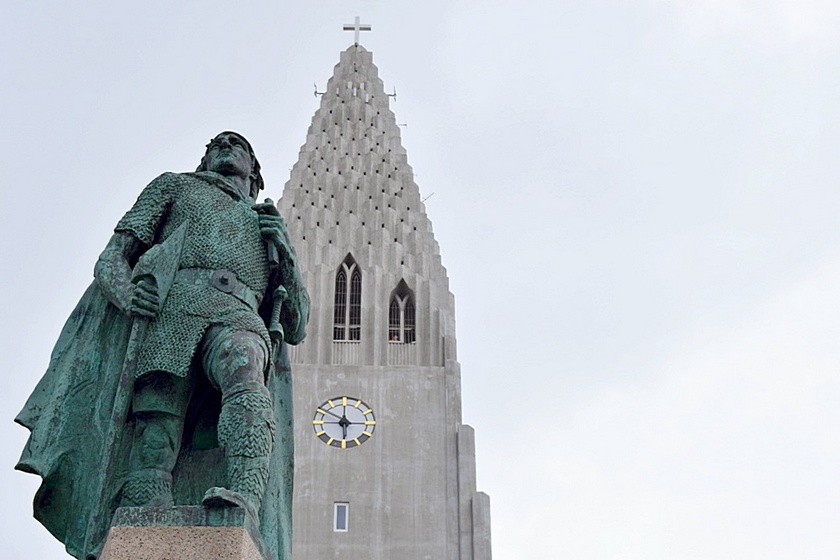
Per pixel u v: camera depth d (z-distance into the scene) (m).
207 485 6.81
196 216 6.87
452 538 54.19
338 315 61.03
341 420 56.97
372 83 74.56
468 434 56.81
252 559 5.67
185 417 6.71
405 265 62.72
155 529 5.63
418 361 59.50
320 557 53.47
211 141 7.48
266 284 6.99
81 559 6.30
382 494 55.22
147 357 6.45
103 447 6.35
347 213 64.62
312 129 71.00
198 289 6.64
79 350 6.66
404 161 69.50
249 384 6.33
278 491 6.81
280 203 65.56
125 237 6.82
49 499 6.45
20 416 6.54
